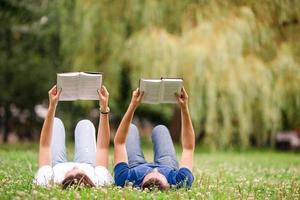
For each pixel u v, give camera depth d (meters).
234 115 21.28
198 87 20.48
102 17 23.83
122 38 23.91
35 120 35.78
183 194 7.68
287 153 27.31
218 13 21.53
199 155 21.42
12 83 32.22
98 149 8.72
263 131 23.30
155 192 7.80
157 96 8.33
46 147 8.46
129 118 8.50
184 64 20.66
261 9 22.70
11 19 28.67
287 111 24.08
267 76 21.34
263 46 23.06
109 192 7.54
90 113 32.34
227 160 18.25
